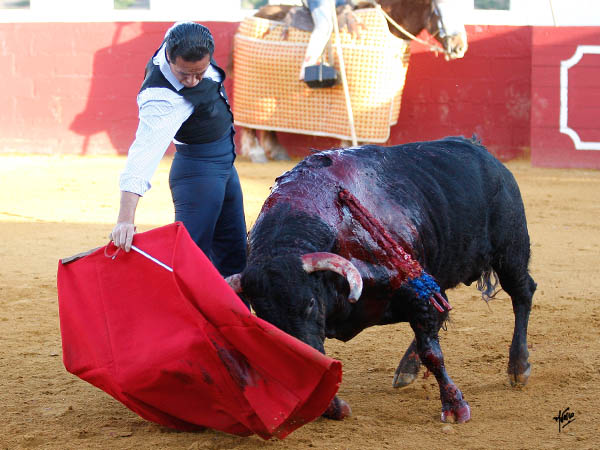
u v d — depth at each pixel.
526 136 25.69
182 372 5.99
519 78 25.56
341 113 23.88
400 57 23.94
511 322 10.18
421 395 7.68
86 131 27.12
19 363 8.62
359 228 6.50
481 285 8.38
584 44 23.94
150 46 26.70
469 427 6.76
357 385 8.00
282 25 24.17
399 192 6.89
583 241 15.02
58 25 26.81
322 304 6.00
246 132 25.56
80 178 22.39
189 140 7.40
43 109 27.12
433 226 7.05
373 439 6.49
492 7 30.97
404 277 6.53
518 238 7.98
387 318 6.88
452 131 26.06
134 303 6.24
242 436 6.35
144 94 6.82
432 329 6.79
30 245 14.51
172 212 17.88
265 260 5.95
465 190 7.40
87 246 14.40
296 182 6.57
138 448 6.34
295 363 5.73
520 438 6.51
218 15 29.56
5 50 27.00
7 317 10.34
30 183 21.53
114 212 17.78
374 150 7.15
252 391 5.89
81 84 26.97
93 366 6.30
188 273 6.02
